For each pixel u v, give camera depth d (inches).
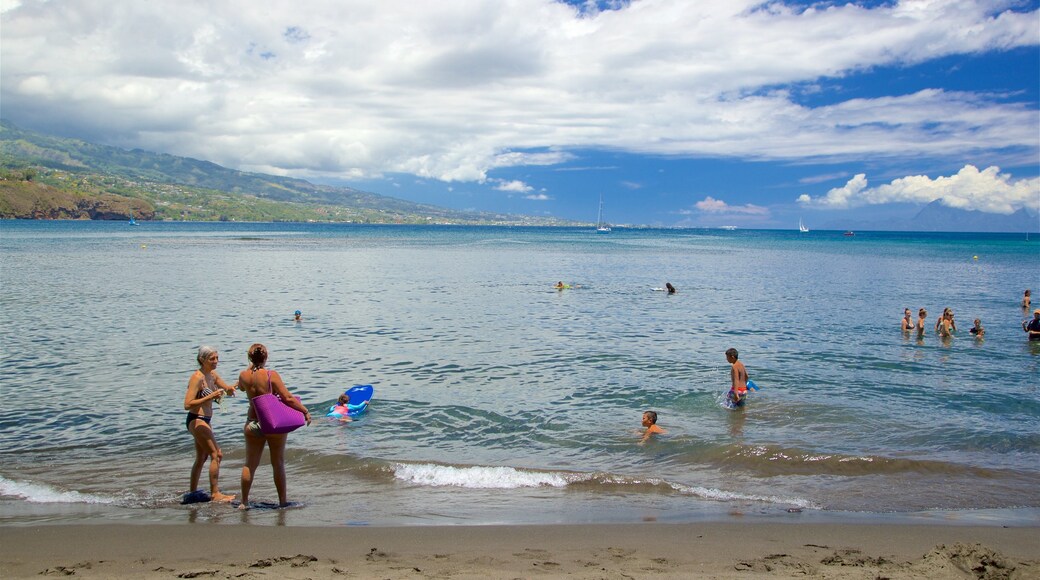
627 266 2423.7
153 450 438.6
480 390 606.5
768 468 417.4
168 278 1674.5
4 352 746.2
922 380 647.8
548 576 252.2
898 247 4630.9
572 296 1411.2
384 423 506.3
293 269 2047.2
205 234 5447.8
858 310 1198.9
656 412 530.0
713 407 551.8
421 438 473.1
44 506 344.2
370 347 811.4
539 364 719.7
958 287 1663.4
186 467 409.4
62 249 2893.7
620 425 502.9
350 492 374.3
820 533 310.0
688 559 274.1
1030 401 569.9
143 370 665.6
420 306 1213.1
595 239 6018.7
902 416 525.3
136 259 2352.4
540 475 395.2
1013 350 808.9
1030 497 368.5
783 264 2600.9
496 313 1129.4
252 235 5398.6
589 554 279.7
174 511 339.3
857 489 380.8
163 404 542.9
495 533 308.3
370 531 310.2
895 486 385.7
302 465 418.0
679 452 445.1
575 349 806.5
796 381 641.0
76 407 531.8
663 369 695.7
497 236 6402.6
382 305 1219.9
